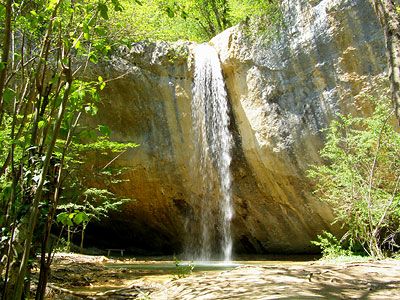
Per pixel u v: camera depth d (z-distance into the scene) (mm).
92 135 3266
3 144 3348
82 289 7035
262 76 13547
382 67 11008
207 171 15281
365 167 10273
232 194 15133
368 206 9312
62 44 3127
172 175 15656
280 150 13078
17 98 3080
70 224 3043
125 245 19469
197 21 20672
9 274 2771
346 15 11562
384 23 4066
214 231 16203
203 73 15227
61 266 9734
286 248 15148
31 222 2627
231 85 14609
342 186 11133
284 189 13703
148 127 15680
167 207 16672
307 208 13422
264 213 14906
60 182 2977
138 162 15648
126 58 15195
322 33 12055
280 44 13039
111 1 3506
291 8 12836
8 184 2980
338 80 11820
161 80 15414
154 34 16094
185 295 4980
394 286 4785
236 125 14656
